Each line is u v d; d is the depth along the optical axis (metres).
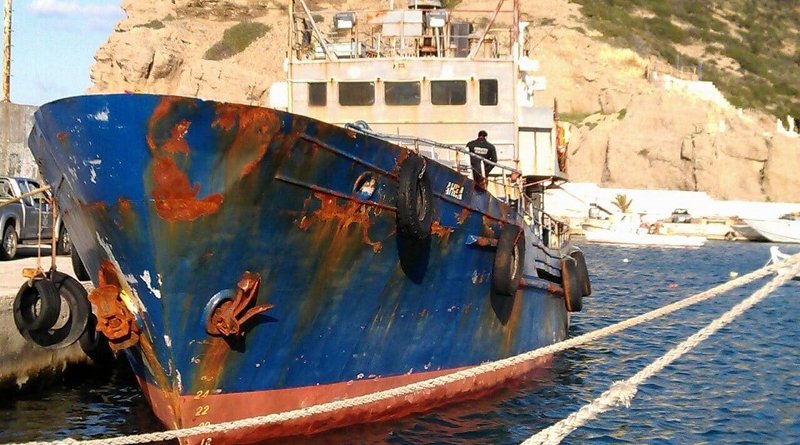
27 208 22.12
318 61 17.86
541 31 126.56
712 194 101.06
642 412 16.30
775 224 75.06
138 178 10.52
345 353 12.73
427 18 19.47
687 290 37.75
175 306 11.06
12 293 14.70
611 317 29.05
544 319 17.92
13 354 14.77
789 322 27.98
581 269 20.83
